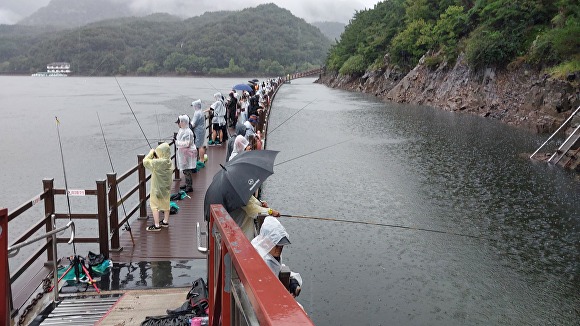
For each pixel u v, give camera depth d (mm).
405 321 7145
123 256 6836
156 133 27719
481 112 33656
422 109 39250
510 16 33688
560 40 26750
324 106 42875
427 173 16609
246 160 5422
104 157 20594
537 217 11812
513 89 31516
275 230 3684
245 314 1762
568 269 8883
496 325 7090
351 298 7789
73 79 149500
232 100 20078
